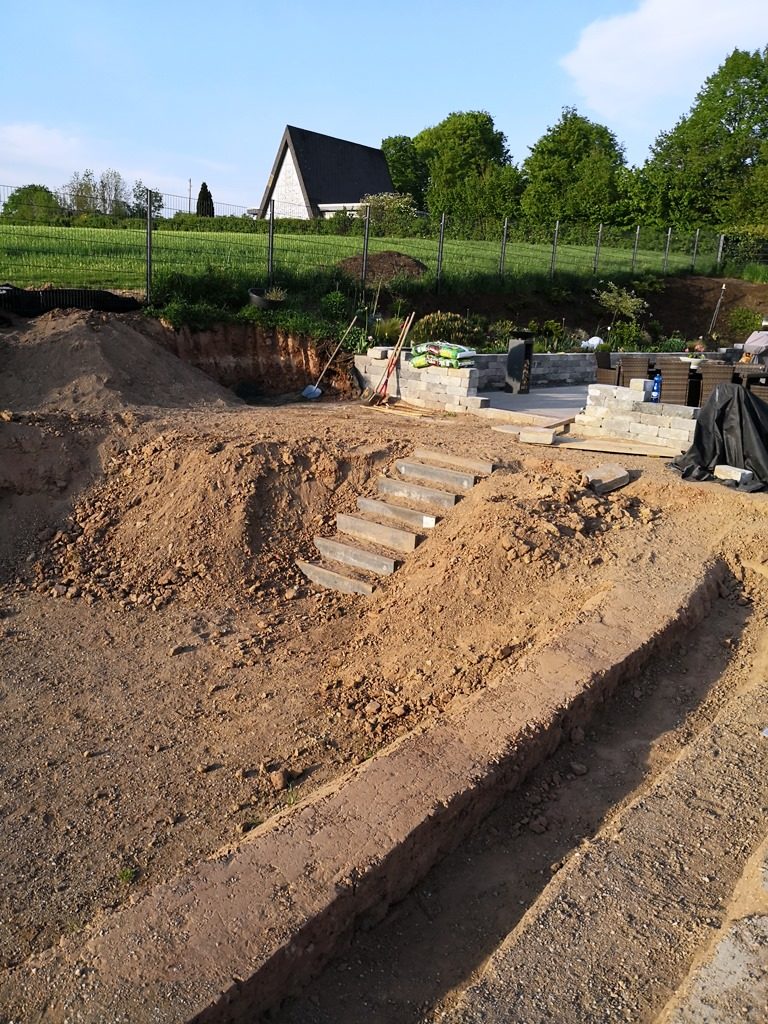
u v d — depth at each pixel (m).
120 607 9.02
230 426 12.16
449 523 9.23
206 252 21.75
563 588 7.56
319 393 16.27
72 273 18.17
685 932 3.72
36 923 4.64
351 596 9.09
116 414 12.21
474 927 4.23
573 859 4.23
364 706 6.87
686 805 4.59
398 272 22.61
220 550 9.84
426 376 14.87
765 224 38.12
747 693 5.82
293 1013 3.69
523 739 5.24
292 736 6.51
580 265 28.98
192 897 3.97
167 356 15.30
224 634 8.41
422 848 4.49
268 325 16.97
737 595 7.47
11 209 24.42
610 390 11.38
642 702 6.05
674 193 43.25
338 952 4.03
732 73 44.38
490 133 59.41
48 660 7.84
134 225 26.12
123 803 5.73
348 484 10.66
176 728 6.70
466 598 7.80
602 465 9.81
